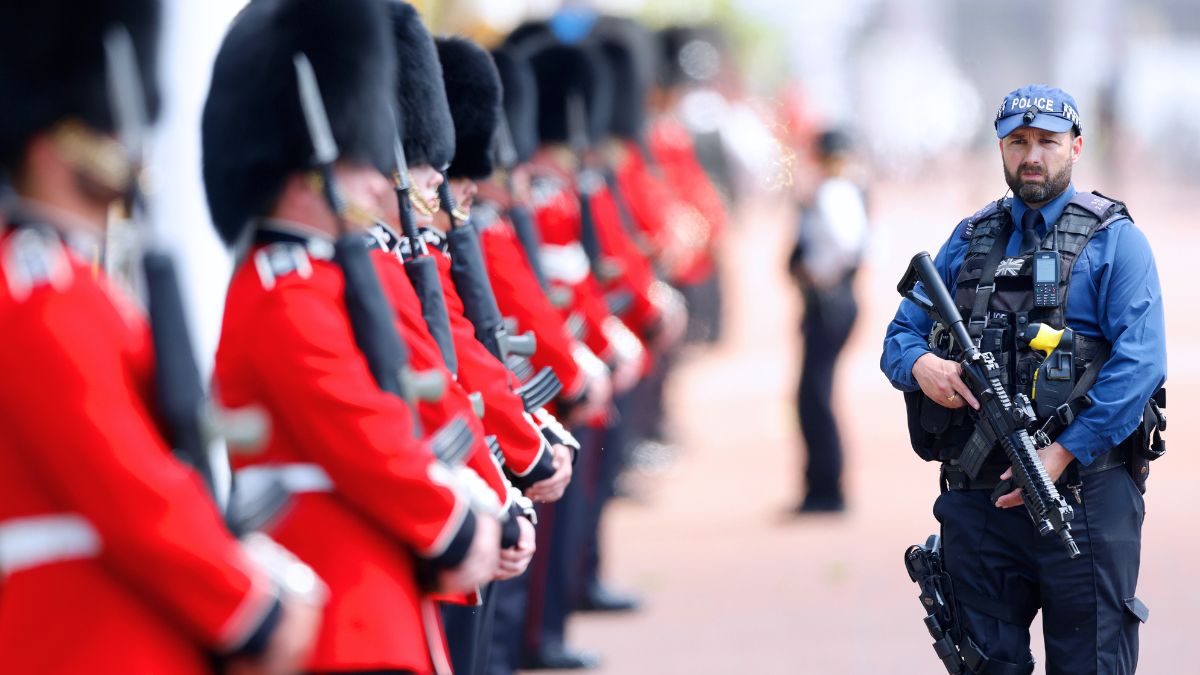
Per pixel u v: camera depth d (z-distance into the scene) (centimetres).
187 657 1057
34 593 1017
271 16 1310
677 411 4753
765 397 5047
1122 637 1764
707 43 5609
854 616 2786
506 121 2530
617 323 2909
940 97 11838
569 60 2941
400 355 1296
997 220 1828
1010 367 1766
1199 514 3419
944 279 1861
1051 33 12394
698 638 2666
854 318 3528
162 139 2022
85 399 984
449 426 1424
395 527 1259
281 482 1256
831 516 3572
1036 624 2739
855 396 4922
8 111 1030
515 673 2312
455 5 4444
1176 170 11519
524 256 2262
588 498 2648
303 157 1283
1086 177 10906
